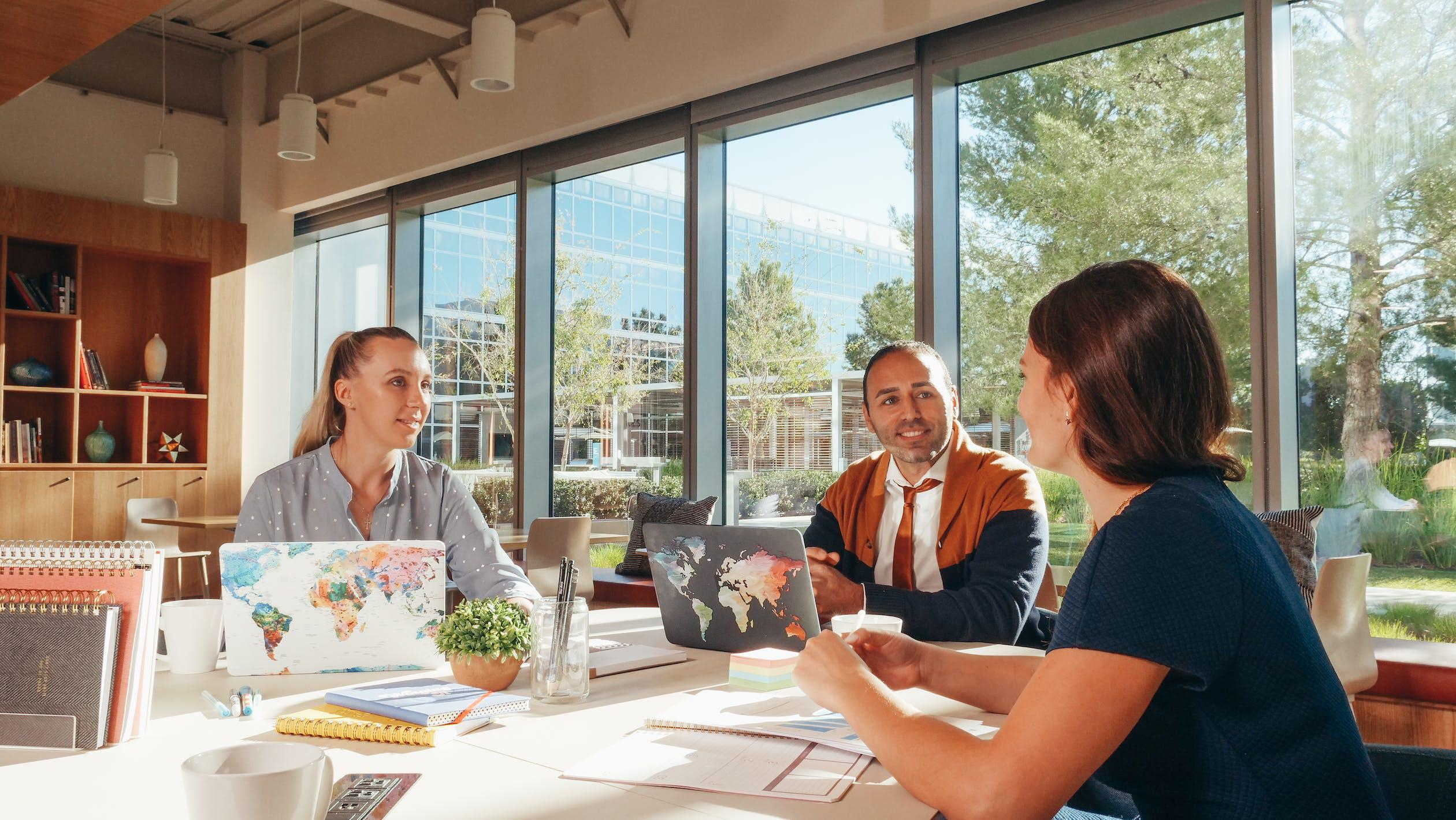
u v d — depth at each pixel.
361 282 7.22
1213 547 0.91
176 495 6.74
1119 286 1.02
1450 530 3.20
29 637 1.11
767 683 1.39
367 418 1.96
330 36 6.88
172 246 6.77
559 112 5.54
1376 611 3.34
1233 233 3.68
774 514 4.99
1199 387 0.99
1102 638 0.89
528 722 1.23
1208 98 3.75
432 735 1.12
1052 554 4.00
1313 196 3.53
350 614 1.51
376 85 6.45
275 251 7.33
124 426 6.84
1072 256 4.07
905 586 2.30
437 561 1.53
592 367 5.83
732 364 5.16
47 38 3.19
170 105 7.07
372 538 2.01
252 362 7.19
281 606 1.49
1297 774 0.90
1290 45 3.58
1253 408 3.51
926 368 2.28
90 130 6.70
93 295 6.79
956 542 2.20
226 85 7.32
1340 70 3.49
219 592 6.88
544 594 4.33
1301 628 0.93
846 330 4.73
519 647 1.39
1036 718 0.89
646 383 5.54
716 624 1.71
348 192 6.88
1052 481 4.03
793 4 4.59
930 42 4.31
